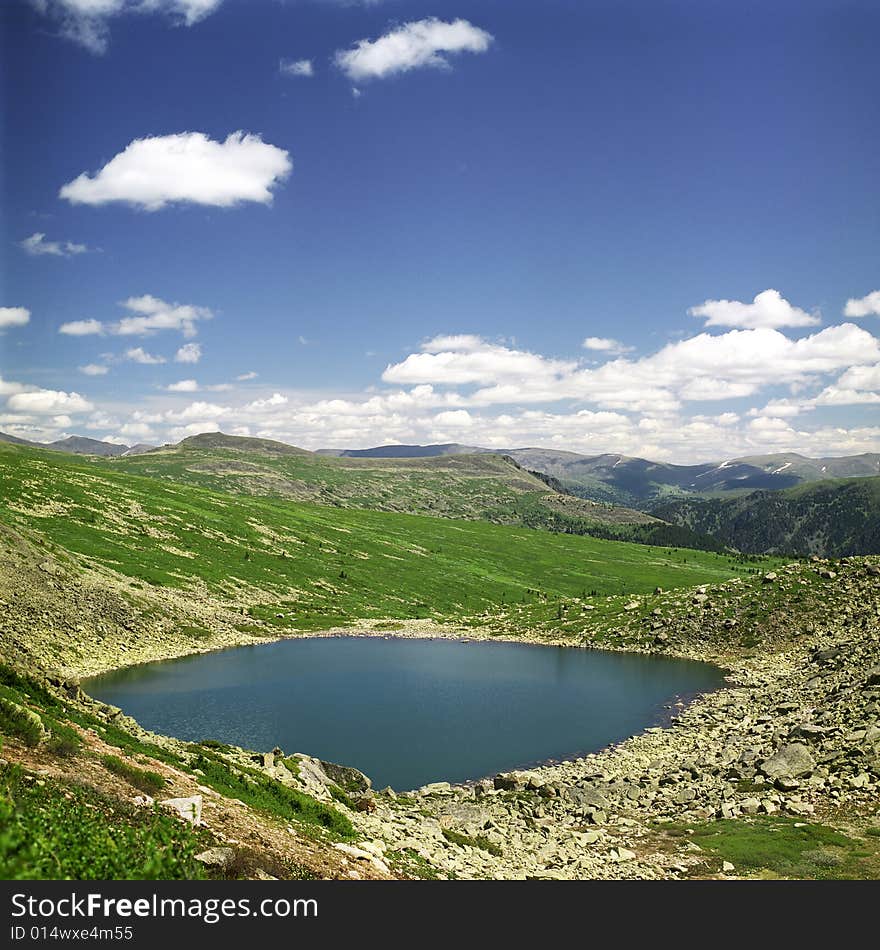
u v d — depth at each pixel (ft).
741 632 417.90
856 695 209.26
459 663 394.73
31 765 84.02
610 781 190.49
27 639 317.83
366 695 312.50
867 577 424.05
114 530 572.51
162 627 413.80
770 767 169.99
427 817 152.46
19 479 625.82
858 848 120.06
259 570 594.24
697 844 129.80
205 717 266.98
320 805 119.65
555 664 395.34
